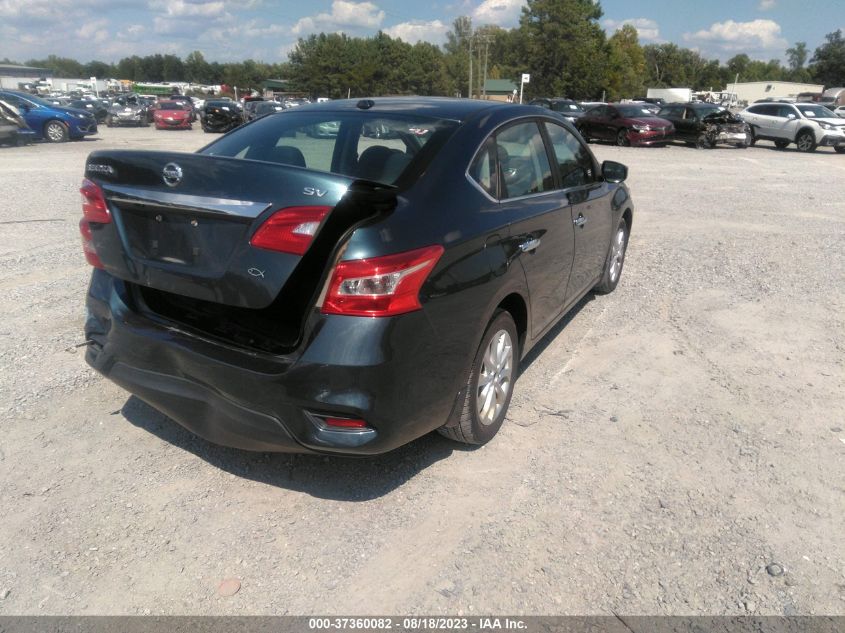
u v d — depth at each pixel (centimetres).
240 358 279
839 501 319
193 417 302
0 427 360
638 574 271
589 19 7244
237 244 267
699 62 13425
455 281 292
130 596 254
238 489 318
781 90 7675
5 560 270
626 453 356
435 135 339
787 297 620
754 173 1664
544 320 414
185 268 281
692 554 282
